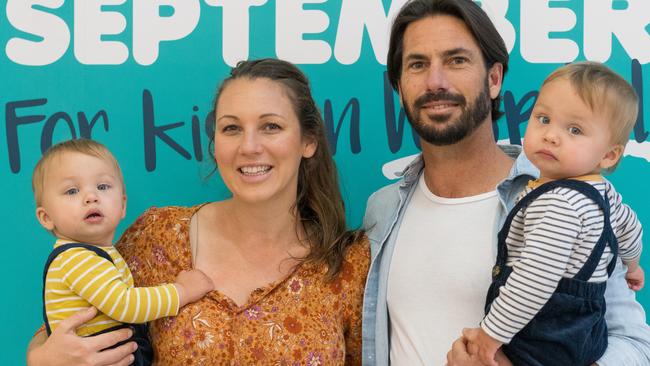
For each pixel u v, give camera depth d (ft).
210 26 8.81
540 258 5.49
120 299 6.35
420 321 6.72
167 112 8.86
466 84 6.70
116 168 6.93
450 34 6.72
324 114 8.86
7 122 8.80
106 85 8.84
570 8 8.70
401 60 7.23
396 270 7.04
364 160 8.89
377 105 8.85
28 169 8.82
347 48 8.82
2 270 8.80
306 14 8.80
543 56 8.73
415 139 8.85
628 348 6.19
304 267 7.04
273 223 7.11
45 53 8.80
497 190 6.75
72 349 6.24
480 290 6.54
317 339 6.70
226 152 6.82
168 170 8.87
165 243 7.04
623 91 5.65
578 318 5.73
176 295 6.57
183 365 6.52
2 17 8.77
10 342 8.82
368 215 7.65
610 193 5.99
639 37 8.68
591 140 5.63
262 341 6.59
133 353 6.65
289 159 6.88
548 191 5.73
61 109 8.82
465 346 6.06
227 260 7.07
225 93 6.91
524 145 5.98
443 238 6.85
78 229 6.59
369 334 7.09
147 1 8.80
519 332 5.91
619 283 6.52
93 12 8.80
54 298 6.55
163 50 8.81
